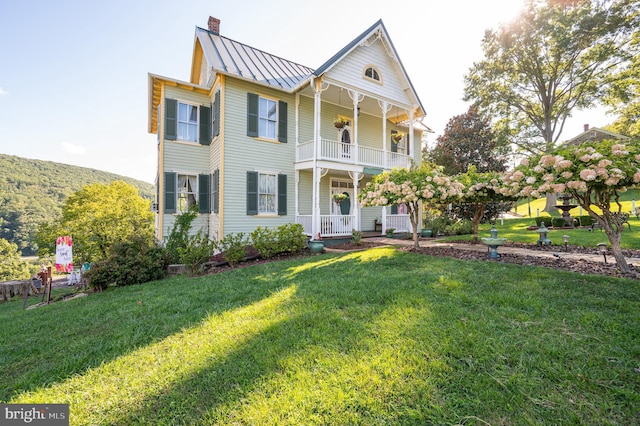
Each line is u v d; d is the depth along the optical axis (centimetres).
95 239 1780
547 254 672
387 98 1303
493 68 2189
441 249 803
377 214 1538
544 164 482
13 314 521
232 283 560
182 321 377
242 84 1069
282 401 206
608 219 491
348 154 1245
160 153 1059
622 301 344
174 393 225
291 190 1202
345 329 311
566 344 256
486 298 379
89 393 237
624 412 178
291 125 1202
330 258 777
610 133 2720
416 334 288
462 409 188
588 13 1762
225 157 1022
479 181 816
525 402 190
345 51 1114
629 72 1856
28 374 275
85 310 471
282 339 298
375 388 212
